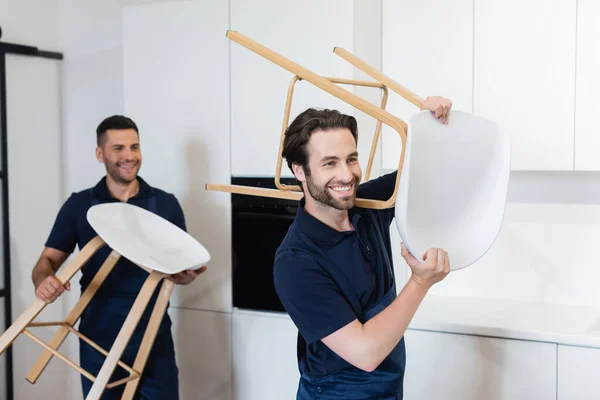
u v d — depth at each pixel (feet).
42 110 11.75
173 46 9.81
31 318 7.59
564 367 7.75
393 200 5.46
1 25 10.98
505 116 8.73
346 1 8.57
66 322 8.10
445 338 8.37
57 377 12.07
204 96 9.64
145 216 8.21
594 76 8.24
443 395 8.41
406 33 9.21
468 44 8.86
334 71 8.70
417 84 9.18
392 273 6.30
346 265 5.64
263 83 9.20
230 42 9.39
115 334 8.55
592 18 8.20
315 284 5.41
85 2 11.82
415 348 8.54
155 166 10.07
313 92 8.86
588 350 7.61
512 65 8.64
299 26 8.89
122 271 8.56
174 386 8.78
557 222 9.37
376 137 6.09
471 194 5.36
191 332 10.00
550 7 8.40
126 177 8.71
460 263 5.23
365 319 5.71
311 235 5.63
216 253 9.73
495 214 5.33
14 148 11.24
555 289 9.43
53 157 11.99
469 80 8.88
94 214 7.70
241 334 9.61
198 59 9.64
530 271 9.56
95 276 8.20
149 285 7.42
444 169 5.13
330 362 5.88
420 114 5.08
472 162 5.26
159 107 9.98
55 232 8.84
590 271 9.23
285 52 9.01
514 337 7.98
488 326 8.13
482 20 8.75
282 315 9.28
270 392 9.46
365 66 5.80
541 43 8.48
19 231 11.35
